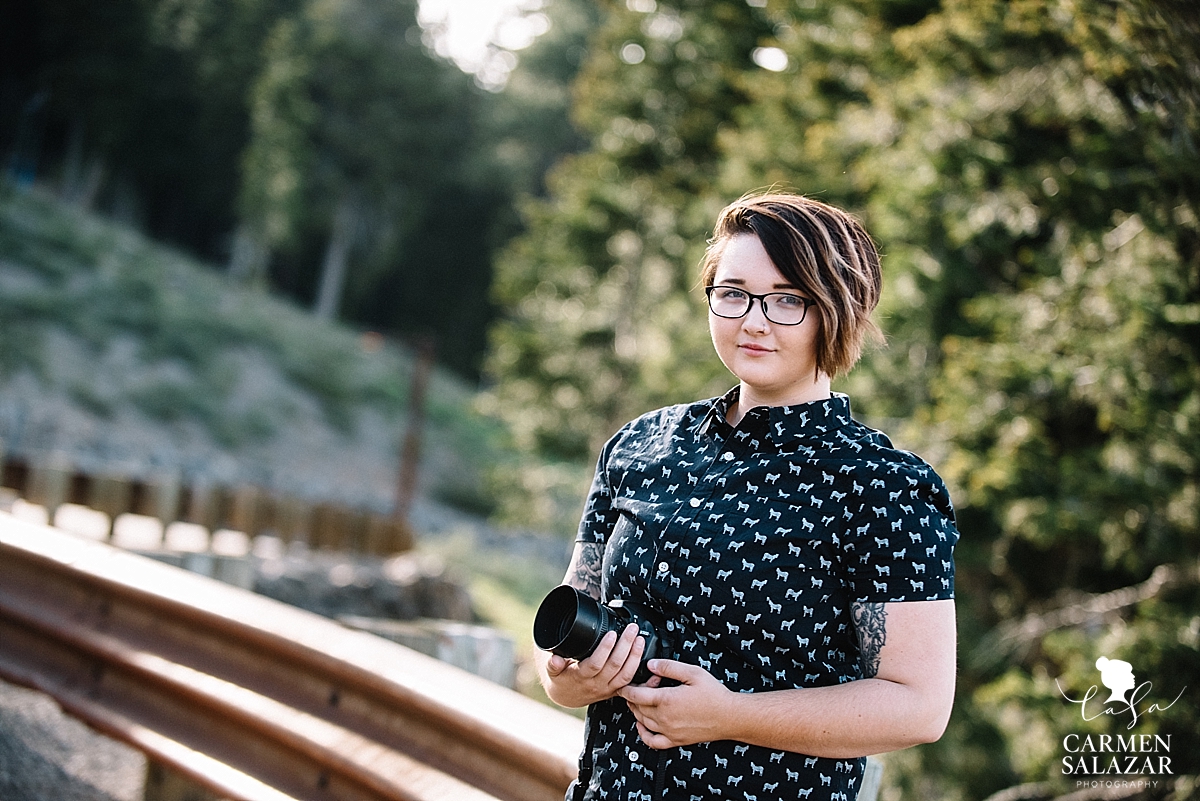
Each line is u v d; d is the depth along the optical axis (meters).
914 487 1.45
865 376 9.74
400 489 20.59
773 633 1.48
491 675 3.14
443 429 42.22
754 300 1.55
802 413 1.54
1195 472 6.38
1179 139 4.79
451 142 60.78
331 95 57.34
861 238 1.60
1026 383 7.31
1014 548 8.64
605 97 20.59
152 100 53.94
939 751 7.76
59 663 2.81
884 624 1.42
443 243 61.78
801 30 12.04
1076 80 6.08
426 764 2.15
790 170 12.48
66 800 2.83
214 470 26.97
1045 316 7.20
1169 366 6.28
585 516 1.78
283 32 52.72
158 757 2.51
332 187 56.38
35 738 3.07
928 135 8.12
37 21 50.66
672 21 20.02
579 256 21.52
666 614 1.57
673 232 20.84
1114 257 6.61
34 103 51.09
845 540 1.47
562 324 21.67
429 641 3.07
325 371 40.97
